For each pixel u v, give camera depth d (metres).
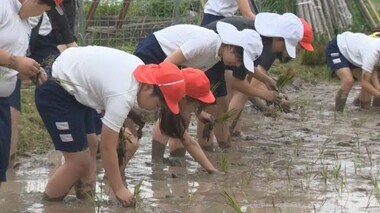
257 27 10.23
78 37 16.16
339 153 10.77
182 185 8.88
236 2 11.91
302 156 10.56
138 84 7.38
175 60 9.02
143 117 9.93
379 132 12.42
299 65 18.41
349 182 9.06
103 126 7.42
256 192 8.58
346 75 14.15
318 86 17.05
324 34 19.56
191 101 7.72
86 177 8.16
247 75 10.55
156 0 18.27
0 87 7.06
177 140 10.17
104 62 7.49
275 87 10.67
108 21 17.34
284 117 13.65
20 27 7.18
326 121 13.37
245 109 14.30
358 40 14.17
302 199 8.28
